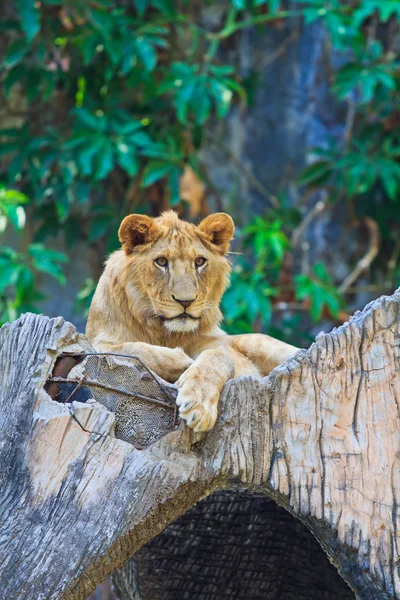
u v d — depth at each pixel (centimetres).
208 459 659
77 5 1700
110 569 640
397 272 2017
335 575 973
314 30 2198
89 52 1647
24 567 619
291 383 681
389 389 688
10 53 1650
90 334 881
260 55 2194
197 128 1852
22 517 634
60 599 616
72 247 1984
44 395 659
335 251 2169
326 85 2198
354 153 1842
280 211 1962
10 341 689
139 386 668
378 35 2206
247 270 1795
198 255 848
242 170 2028
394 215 2052
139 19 1833
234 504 970
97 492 637
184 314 827
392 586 661
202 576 998
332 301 1703
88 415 649
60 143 1736
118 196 1939
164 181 1877
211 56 1766
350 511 672
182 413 631
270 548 999
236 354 863
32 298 1636
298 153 2209
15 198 1608
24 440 652
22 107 1995
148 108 1844
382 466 679
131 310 849
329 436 679
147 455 645
